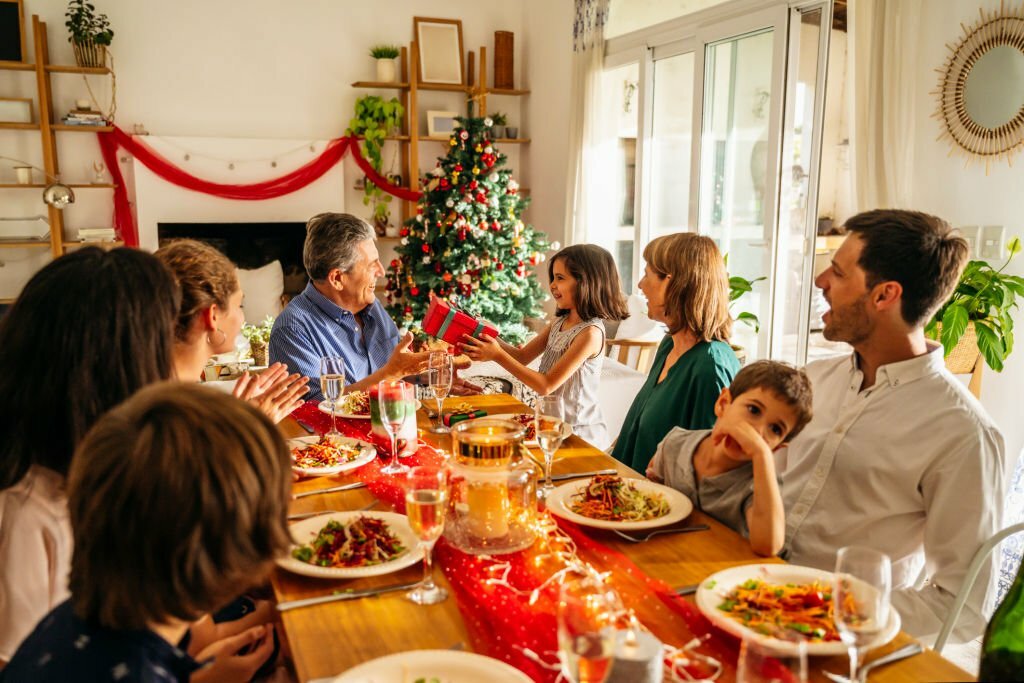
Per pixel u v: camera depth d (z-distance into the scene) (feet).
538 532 4.53
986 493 4.57
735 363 6.23
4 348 3.63
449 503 4.64
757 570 3.96
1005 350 9.55
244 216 20.13
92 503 2.28
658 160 17.85
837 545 5.06
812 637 3.32
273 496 2.43
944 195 10.61
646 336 15.42
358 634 3.49
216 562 2.31
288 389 5.45
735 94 15.21
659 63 17.40
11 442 3.62
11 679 2.53
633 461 6.57
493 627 3.52
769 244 14.48
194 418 2.34
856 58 11.10
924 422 4.78
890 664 3.30
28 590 3.61
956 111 10.32
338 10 20.56
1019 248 9.41
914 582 5.08
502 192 17.76
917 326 4.90
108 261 3.77
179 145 19.38
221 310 4.99
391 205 21.74
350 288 8.35
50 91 18.25
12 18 17.46
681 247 6.17
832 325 5.10
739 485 4.91
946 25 10.37
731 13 14.89
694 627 3.56
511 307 18.01
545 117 21.45
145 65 19.10
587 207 19.16
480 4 21.86
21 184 17.76
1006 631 3.45
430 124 21.42
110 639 2.46
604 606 2.68
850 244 4.93
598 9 18.28
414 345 16.57
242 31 19.80
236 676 4.02
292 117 20.56
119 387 3.67
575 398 8.08
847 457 5.03
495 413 7.30
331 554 4.16
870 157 11.12
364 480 5.41
